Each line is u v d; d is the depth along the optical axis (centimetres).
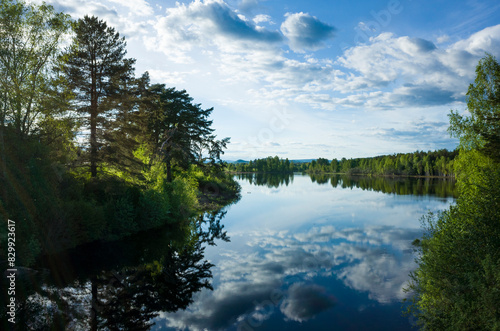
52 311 980
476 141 1380
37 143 1605
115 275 1354
